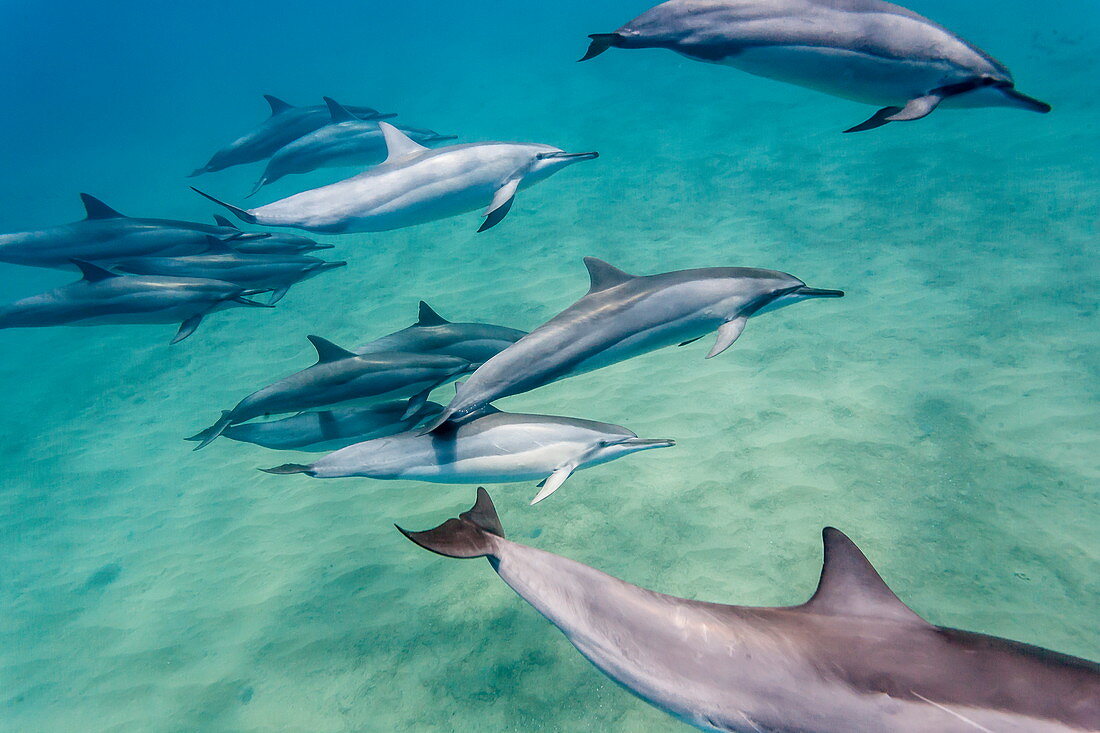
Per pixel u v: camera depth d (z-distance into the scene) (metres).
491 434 4.72
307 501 8.44
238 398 11.37
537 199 17.03
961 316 9.63
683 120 21.14
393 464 4.74
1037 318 9.32
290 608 6.91
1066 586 5.85
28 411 12.16
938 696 2.35
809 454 7.55
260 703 6.03
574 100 26.08
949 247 11.51
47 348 14.82
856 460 7.39
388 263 15.22
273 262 8.39
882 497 6.91
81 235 8.66
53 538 8.80
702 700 2.58
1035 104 3.32
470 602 6.54
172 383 12.23
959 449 7.36
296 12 119.38
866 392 8.38
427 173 6.05
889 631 2.64
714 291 4.88
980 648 2.49
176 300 7.61
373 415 5.93
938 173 14.34
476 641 6.14
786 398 8.47
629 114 22.83
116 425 11.22
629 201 15.84
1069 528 6.34
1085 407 7.68
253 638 6.68
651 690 2.65
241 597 7.21
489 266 13.98
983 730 2.24
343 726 5.68
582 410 8.81
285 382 5.82
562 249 14.06
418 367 5.91
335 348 5.84
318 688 6.04
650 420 8.45
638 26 3.57
